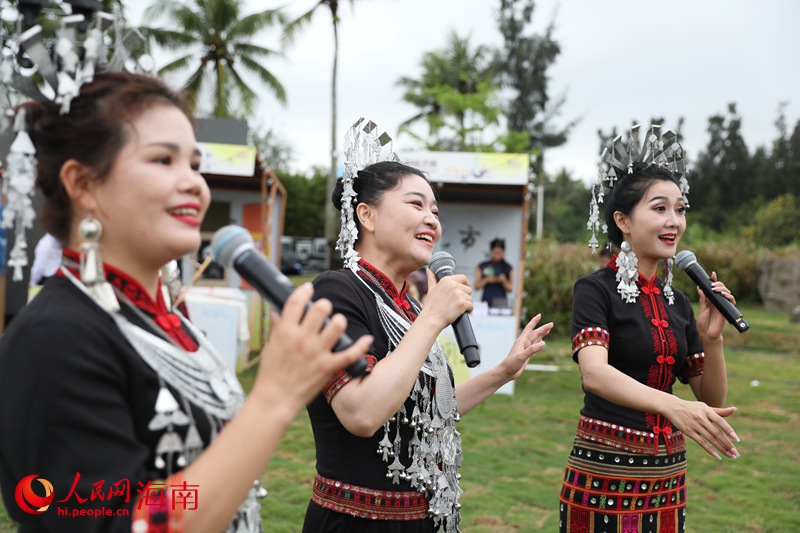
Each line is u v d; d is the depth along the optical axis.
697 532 3.95
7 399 1.04
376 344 1.89
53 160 1.17
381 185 2.03
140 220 1.17
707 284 2.52
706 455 5.50
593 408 2.45
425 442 1.88
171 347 1.23
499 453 5.29
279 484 4.41
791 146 39.47
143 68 1.35
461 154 7.61
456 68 26.53
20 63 1.22
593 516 2.40
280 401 1.05
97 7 2.07
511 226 8.44
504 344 6.71
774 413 6.95
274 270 1.22
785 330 13.01
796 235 26.77
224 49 20.53
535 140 33.59
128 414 1.10
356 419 1.65
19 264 1.19
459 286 1.77
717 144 42.22
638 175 2.53
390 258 2.04
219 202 8.89
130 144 1.15
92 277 1.14
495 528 3.85
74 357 1.05
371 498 1.83
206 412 1.21
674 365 2.49
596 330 2.38
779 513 4.24
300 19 19.66
